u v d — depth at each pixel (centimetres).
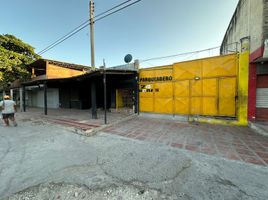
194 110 767
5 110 742
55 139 541
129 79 1005
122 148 436
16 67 1401
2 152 422
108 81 1117
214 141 470
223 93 688
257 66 603
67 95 1466
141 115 955
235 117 664
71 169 319
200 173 291
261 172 290
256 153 375
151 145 454
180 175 286
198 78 748
